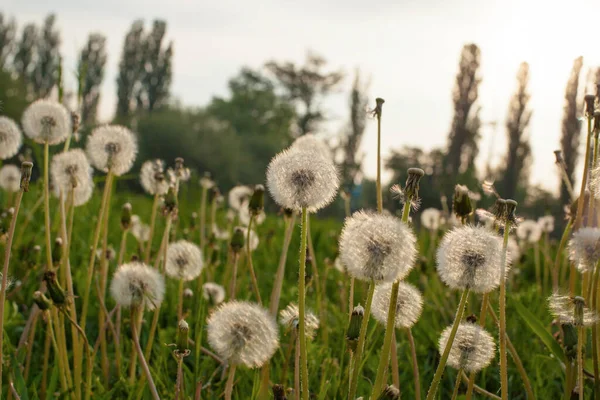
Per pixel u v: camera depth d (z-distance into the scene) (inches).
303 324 26.3
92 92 569.0
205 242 58.0
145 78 634.8
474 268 26.5
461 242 27.0
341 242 26.5
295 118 774.5
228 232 63.4
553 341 31.1
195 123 617.3
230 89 800.3
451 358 28.6
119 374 35.5
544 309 45.2
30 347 34.7
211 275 47.8
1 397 30.5
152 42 637.3
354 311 27.5
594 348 28.3
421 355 41.5
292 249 68.8
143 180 41.6
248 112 772.6
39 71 670.5
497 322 32.5
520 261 58.7
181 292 37.0
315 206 27.0
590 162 33.9
